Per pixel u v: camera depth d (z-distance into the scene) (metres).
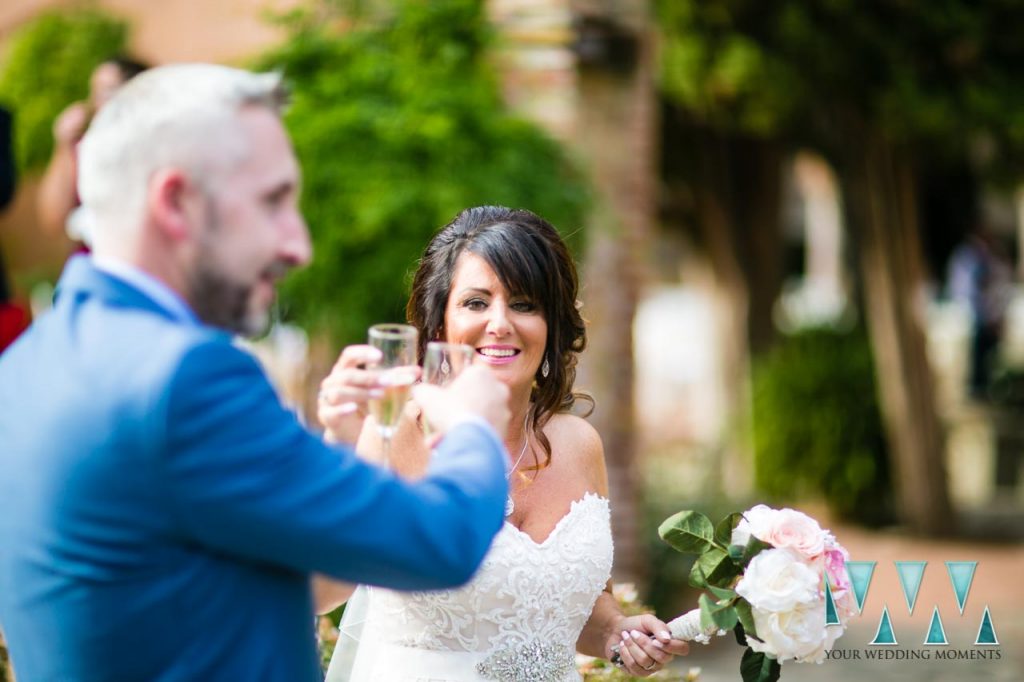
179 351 1.70
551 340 2.92
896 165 9.91
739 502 9.78
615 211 6.43
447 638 2.75
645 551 7.31
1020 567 8.95
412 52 6.04
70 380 1.74
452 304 2.84
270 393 1.76
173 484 1.68
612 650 2.89
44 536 1.74
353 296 5.46
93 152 1.78
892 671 5.86
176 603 1.73
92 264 1.81
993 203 15.52
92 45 7.21
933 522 10.23
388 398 2.07
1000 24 8.55
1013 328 14.76
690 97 9.00
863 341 10.96
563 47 6.19
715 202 11.49
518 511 2.87
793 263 16.75
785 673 5.92
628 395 6.43
